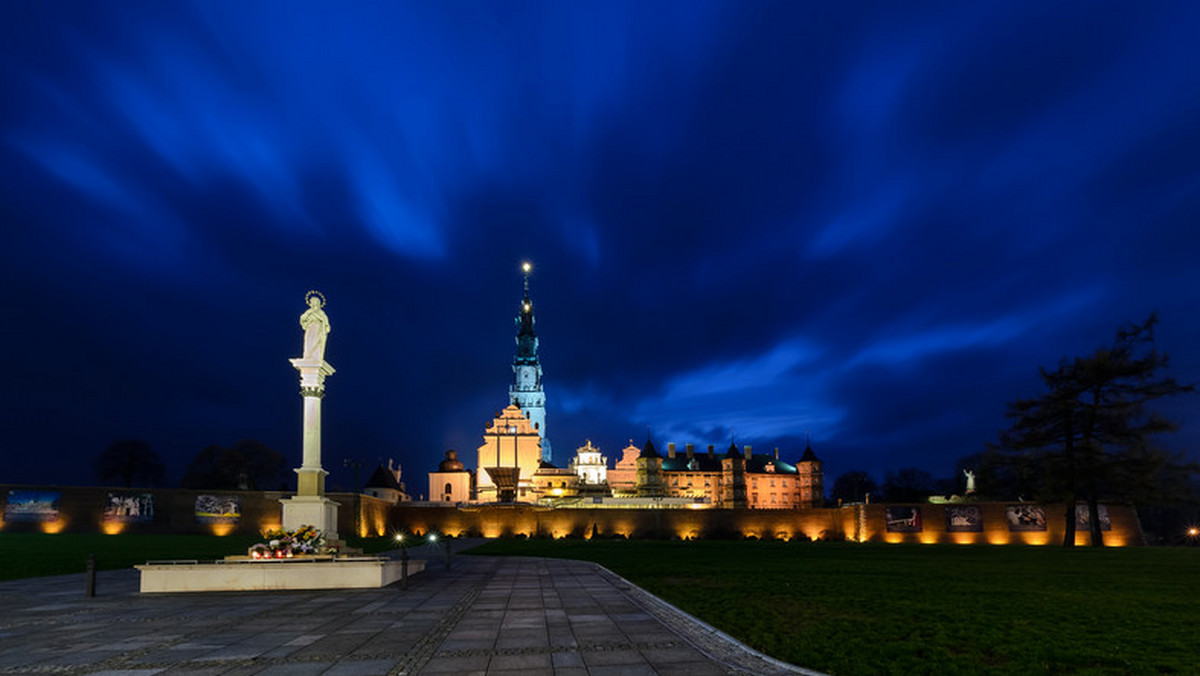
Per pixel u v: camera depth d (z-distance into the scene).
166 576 22.47
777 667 11.92
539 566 34.78
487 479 128.50
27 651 12.99
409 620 16.62
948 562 37.53
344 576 23.34
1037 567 34.06
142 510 65.38
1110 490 63.22
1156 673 11.98
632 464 171.38
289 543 24.66
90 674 11.25
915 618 17.38
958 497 99.00
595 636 14.55
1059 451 65.56
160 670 11.50
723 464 165.75
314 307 30.98
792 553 46.44
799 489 173.25
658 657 12.55
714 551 48.84
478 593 22.30
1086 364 64.75
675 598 21.16
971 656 13.11
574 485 127.75
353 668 11.65
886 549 53.88
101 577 27.45
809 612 18.23
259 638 14.25
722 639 14.30
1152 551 52.12
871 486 191.88
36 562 31.55
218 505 68.25
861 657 12.90
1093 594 22.66
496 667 11.74
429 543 63.16
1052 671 12.18
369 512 78.62
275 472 107.62
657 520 89.25
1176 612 18.66
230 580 22.70
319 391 30.39
